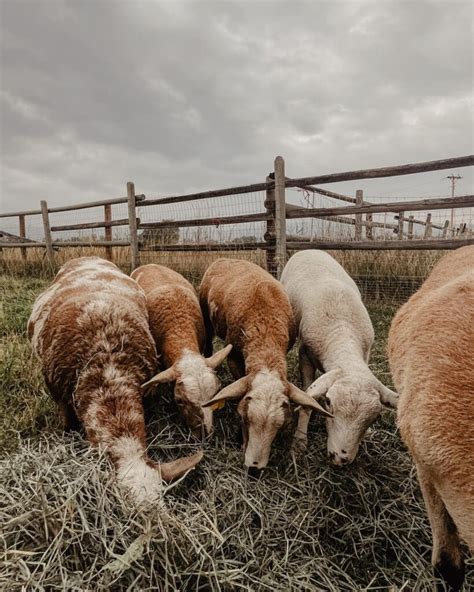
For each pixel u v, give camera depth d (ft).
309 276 15.11
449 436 4.83
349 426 9.39
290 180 22.61
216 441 10.64
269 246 24.35
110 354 10.33
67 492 7.19
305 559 7.43
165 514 7.07
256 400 9.77
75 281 12.72
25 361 14.34
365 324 12.93
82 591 5.95
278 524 8.16
